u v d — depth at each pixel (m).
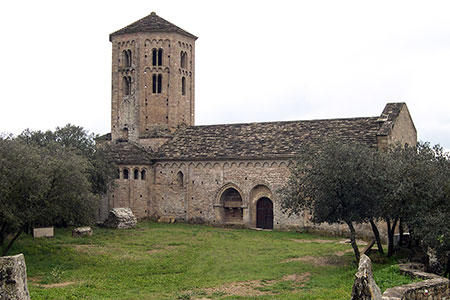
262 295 22.41
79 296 21.55
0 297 13.38
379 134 41.84
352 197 28.08
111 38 58.50
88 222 34.41
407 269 24.14
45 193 29.66
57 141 46.84
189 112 58.81
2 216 27.55
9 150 28.88
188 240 39.97
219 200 49.66
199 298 22.05
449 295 20.88
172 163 52.03
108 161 51.81
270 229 47.22
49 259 30.03
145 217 52.41
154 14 59.97
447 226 24.28
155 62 56.94
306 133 48.41
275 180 46.81
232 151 49.25
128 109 57.03
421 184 26.52
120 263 29.89
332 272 27.55
